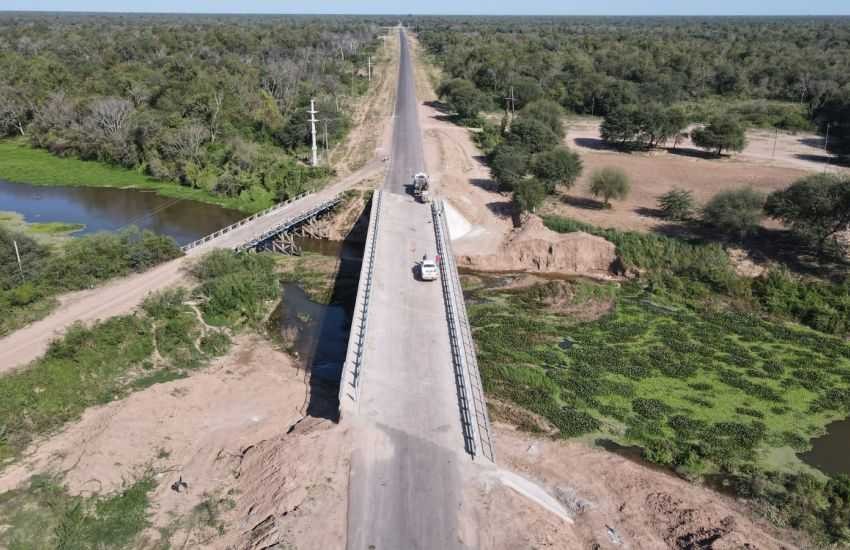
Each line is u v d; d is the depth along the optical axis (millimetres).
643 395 37688
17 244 47812
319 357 42188
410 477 27219
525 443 33562
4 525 26484
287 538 24406
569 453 32906
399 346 36750
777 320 46469
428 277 44812
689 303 48750
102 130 87500
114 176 82875
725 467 31984
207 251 53375
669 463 32406
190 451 31609
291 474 27688
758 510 29266
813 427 35000
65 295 45531
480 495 26500
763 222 61438
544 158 70438
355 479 27094
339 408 31484
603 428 35000
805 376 39438
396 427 30094
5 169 84250
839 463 32375
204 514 27188
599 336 44219
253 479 28750
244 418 34625
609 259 55219
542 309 48250
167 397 35188
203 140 85562
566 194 72125
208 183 77375
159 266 51031
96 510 27453
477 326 45594
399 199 63875
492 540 24438
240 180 76312
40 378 35406
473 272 55969
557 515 27750
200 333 43000
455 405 31812
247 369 40125
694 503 29328
